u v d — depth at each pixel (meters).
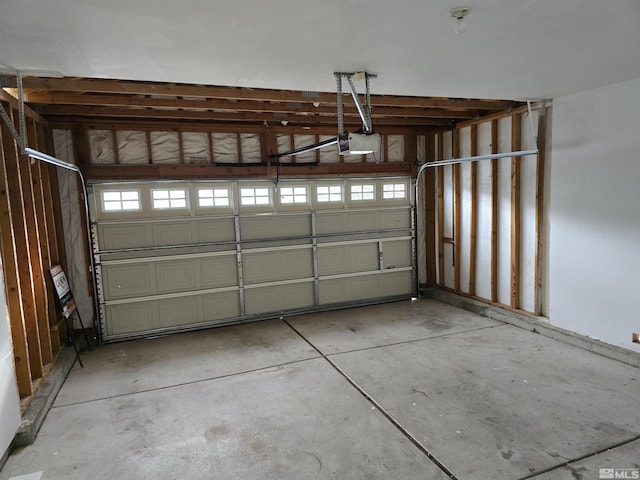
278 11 2.13
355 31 2.45
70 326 5.10
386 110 5.39
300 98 4.27
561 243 4.74
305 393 3.70
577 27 2.49
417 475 2.58
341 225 6.49
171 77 3.28
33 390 3.62
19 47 2.54
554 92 4.33
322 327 5.61
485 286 6.05
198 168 5.66
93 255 5.28
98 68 2.99
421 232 7.07
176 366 4.45
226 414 3.39
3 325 2.87
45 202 4.84
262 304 6.12
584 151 4.39
